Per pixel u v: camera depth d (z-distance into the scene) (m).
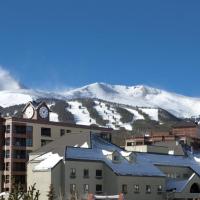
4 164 137.12
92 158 106.25
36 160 106.31
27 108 151.00
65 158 101.62
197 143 196.25
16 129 139.00
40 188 100.75
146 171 111.00
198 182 118.00
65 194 96.50
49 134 145.50
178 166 123.25
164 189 112.31
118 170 105.69
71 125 151.12
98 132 158.50
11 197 26.20
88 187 103.50
